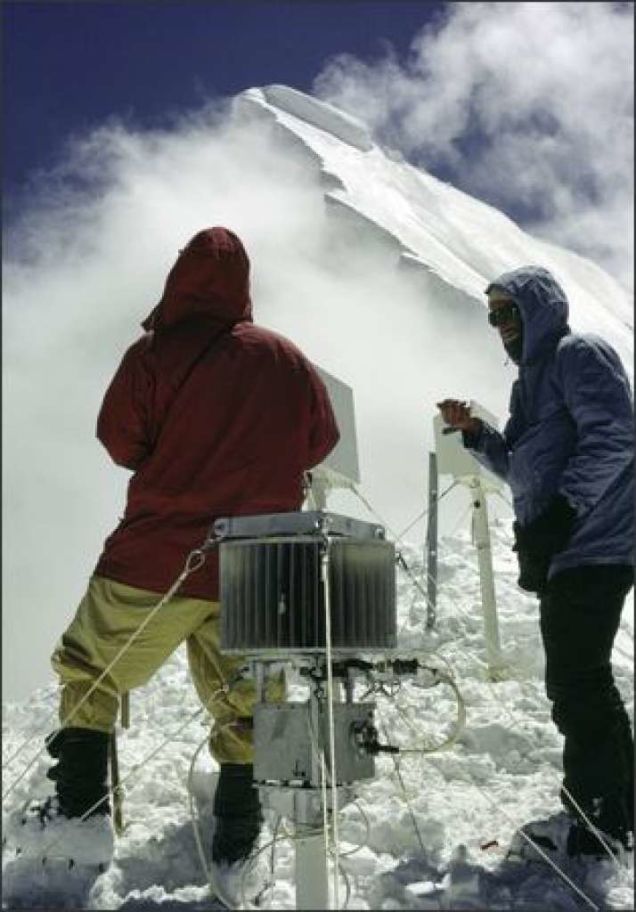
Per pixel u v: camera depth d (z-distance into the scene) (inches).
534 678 221.1
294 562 103.9
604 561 126.7
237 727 122.2
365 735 107.3
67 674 128.7
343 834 132.4
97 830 123.0
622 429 125.7
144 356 134.3
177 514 129.3
